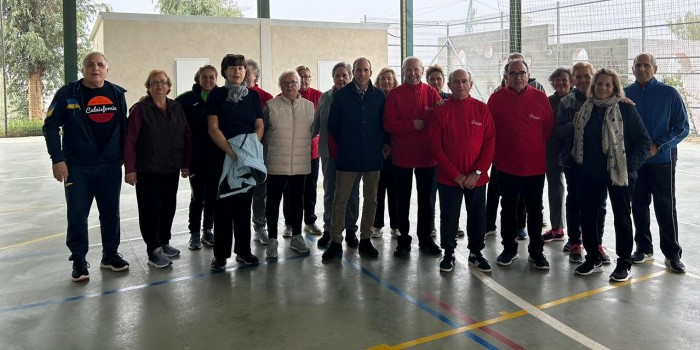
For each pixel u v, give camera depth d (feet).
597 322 10.68
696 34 37.99
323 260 14.75
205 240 16.47
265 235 16.76
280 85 14.78
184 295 12.35
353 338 10.08
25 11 69.62
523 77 13.38
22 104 69.31
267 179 14.84
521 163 13.51
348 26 47.42
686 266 14.12
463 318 10.95
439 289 12.60
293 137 14.74
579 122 13.03
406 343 9.85
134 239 17.48
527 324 10.63
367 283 13.05
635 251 14.53
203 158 15.48
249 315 11.19
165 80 13.78
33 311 11.48
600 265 13.70
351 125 14.24
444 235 13.79
